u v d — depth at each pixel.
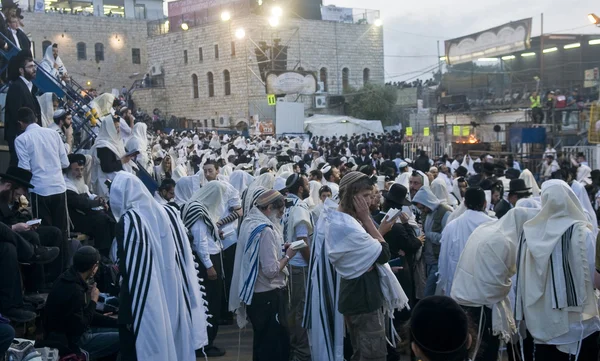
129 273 4.84
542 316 5.02
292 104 40.91
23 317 5.26
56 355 4.99
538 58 36.06
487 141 34.16
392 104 51.66
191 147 26.64
